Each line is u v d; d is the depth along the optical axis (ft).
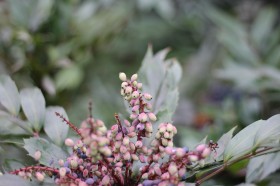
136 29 5.18
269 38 3.51
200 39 5.13
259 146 1.51
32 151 1.64
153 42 5.31
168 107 1.88
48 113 1.82
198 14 4.71
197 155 1.42
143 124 1.49
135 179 1.58
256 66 3.39
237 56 3.48
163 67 1.97
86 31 3.26
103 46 3.59
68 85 3.06
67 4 3.14
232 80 3.45
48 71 2.99
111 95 4.01
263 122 1.59
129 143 1.50
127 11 3.83
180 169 1.43
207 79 4.37
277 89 3.11
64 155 1.67
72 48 3.19
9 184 1.43
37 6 3.08
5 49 3.03
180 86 4.31
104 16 3.47
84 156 1.50
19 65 2.91
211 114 3.03
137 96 1.50
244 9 4.83
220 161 1.60
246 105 2.86
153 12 5.22
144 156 1.55
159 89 1.94
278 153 1.65
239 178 2.15
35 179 1.52
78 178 1.48
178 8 4.75
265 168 1.66
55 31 3.13
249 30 4.08
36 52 2.99
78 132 1.52
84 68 3.71
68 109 3.18
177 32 5.27
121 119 1.80
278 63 3.42
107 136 1.47
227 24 3.65
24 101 1.83
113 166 1.51
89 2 3.50
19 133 1.83
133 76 1.52
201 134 2.64
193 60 4.59
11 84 1.87
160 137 1.49
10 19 3.10
